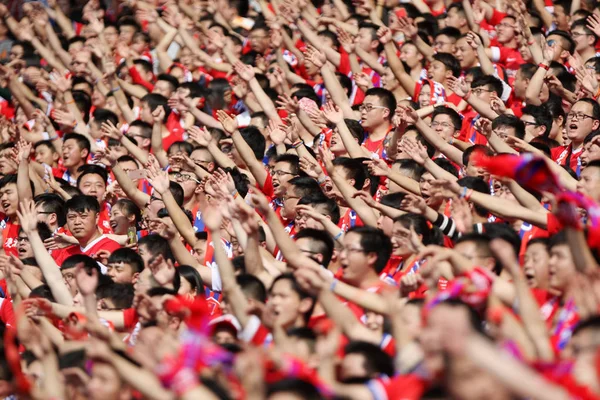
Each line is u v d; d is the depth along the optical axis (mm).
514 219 19953
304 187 24547
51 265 21562
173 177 28391
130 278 22391
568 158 26734
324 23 38625
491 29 39438
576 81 31500
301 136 30219
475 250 17922
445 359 11688
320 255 20047
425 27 38719
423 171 25266
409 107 25094
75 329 17984
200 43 44281
